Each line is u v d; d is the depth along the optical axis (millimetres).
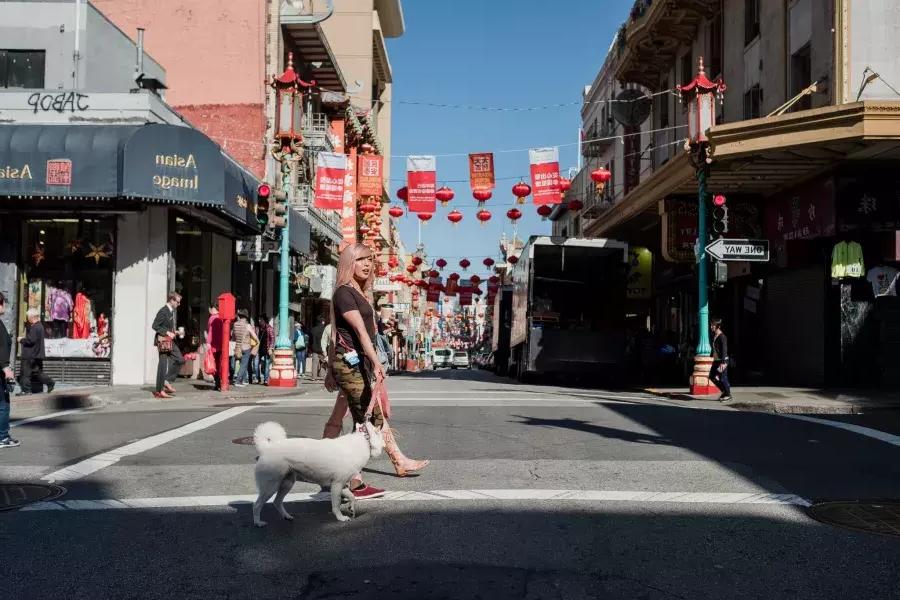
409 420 11586
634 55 30094
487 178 22609
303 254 29203
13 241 18578
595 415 12352
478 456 8375
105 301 18844
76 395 14555
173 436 9773
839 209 18375
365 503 6242
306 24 28547
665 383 25234
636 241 33562
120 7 27750
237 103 27516
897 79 17641
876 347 18797
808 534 5426
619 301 23500
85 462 7988
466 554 4914
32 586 4324
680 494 6609
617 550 5016
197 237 22000
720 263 17188
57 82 21203
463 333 147000
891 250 18391
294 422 11469
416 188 23031
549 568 4648
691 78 28031
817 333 19656
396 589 4270
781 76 20750
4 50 21344
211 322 18234
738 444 9359
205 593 4215
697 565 4727
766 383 21688
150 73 24047
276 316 30062
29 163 16781
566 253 23766
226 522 5688
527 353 23359
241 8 27703
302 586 4324
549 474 7402
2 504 6230
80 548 5039
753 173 19484
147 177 16875
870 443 9555
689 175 20125
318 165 23266
